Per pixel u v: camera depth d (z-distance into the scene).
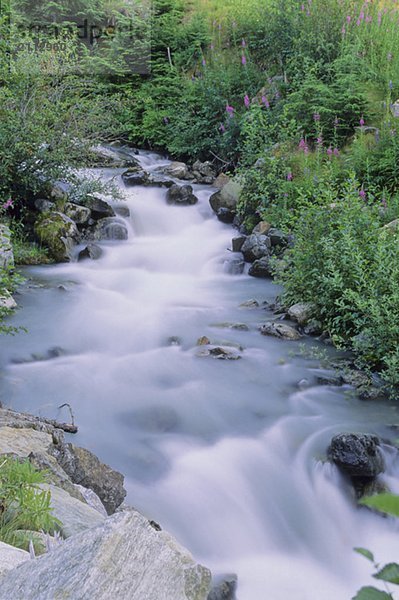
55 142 11.02
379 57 13.83
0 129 10.38
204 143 14.61
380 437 5.50
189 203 12.34
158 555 1.62
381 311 6.86
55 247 10.22
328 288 7.55
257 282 9.74
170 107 16.45
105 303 8.73
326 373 6.70
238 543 4.49
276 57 15.59
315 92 12.77
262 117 13.00
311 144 12.40
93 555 1.55
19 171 10.59
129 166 14.45
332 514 4.84
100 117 11.86
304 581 4.21
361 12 14.20
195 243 11.20
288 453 5.36
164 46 17.95
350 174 8.99
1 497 3.15
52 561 1.58
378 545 4.59
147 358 7.07
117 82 17.73
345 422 5.77
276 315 8.30
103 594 1.49
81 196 11.22
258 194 11.26
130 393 6.27
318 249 7.99
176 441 5.49
